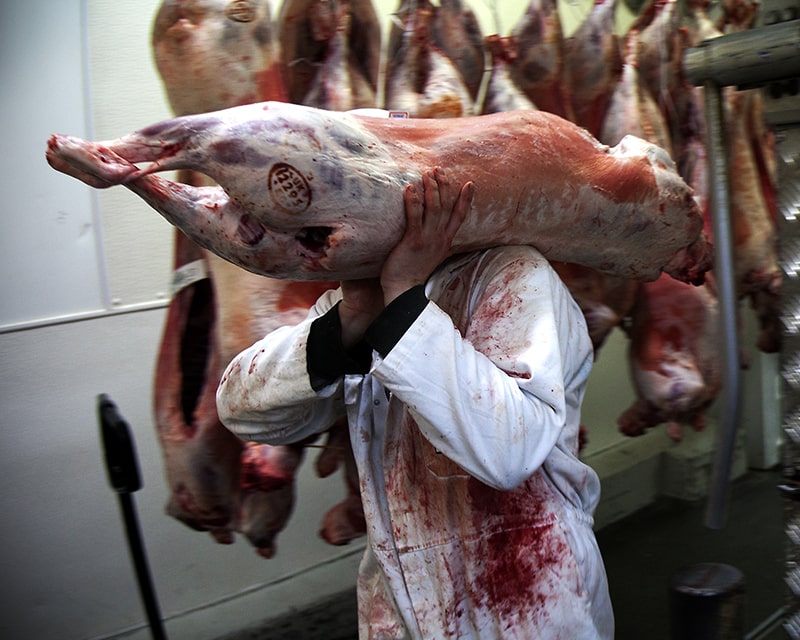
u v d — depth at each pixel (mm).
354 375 1450
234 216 1229
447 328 1218
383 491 1475
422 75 2152
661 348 2523
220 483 2156
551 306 1328
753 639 2584
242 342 1935
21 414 2666
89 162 1128
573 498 1444
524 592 1347
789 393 1228
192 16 1873
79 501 2801
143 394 2932
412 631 1415
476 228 1330
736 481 4223
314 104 2088
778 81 1148
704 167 2721
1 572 2666
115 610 2887
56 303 2713
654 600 3146
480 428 1197
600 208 1436
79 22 2646
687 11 2865
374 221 1211
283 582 3240
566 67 2533
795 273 1209
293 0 2037
